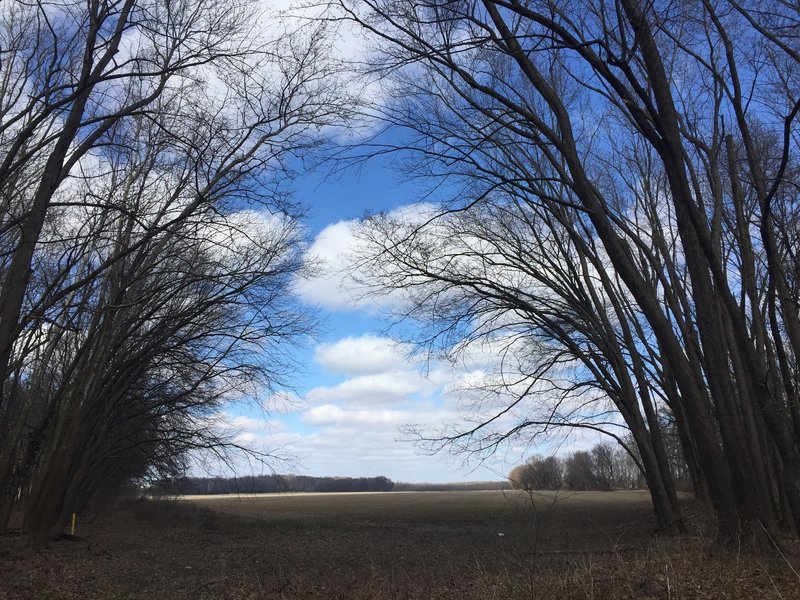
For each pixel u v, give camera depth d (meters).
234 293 18.33
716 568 9.04
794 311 12.53
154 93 12.46
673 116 10.88
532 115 11.59
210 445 20.75
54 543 19.80
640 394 19.69
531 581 8.04
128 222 16.73
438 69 12.48
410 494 86.75
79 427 18.53
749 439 14.04
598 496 41.25
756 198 14.91
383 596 9.54
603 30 10.41
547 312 20.89
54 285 14.20
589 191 11.02
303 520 38.44
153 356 20.08
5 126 11.42
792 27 10.27
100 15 10.80
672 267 18.52
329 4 11.17
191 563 17.11
